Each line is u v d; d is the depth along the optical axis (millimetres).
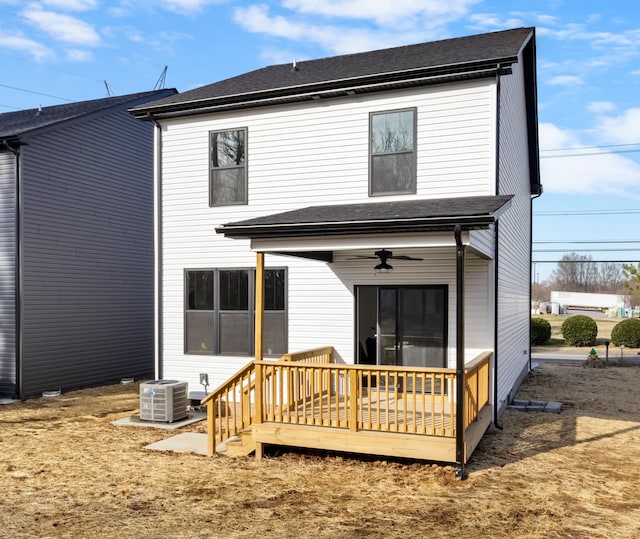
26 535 6031
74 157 16062
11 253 14523
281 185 12414
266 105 12484
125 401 14055
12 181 14516
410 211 8898
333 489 7543
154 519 6500
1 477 8016
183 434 10453
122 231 17750
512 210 13609
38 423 11492
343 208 10758
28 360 14617
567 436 10430
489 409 10164
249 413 9406
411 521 6457
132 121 18172
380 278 11555
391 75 11016
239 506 6922
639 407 13469
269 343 12422
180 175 13352
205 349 13055
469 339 10992
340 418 9094
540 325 32938
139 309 18438
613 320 56688
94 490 7484
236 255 12828
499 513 6703
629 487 7695
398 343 11453
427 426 8508
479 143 10766
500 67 10383
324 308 12031
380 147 11570
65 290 15750
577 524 6418
